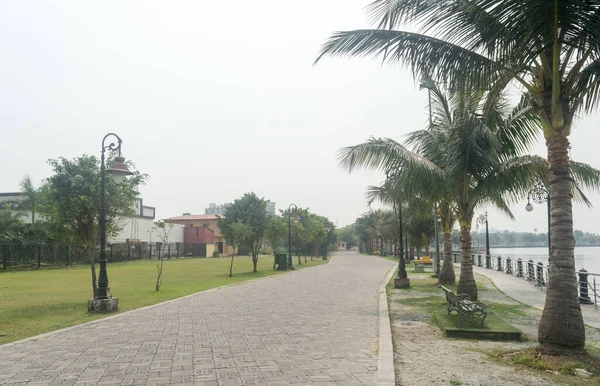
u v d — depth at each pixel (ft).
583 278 44.27
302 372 19.93
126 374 20.12
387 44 27.20
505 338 26.55
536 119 38.34
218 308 41.32
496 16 21.67
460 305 28.35
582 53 23.44
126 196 48.34
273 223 106.73
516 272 77.92
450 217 61.82
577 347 21.95
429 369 20.21
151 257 186.29
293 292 55.52
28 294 56.80
